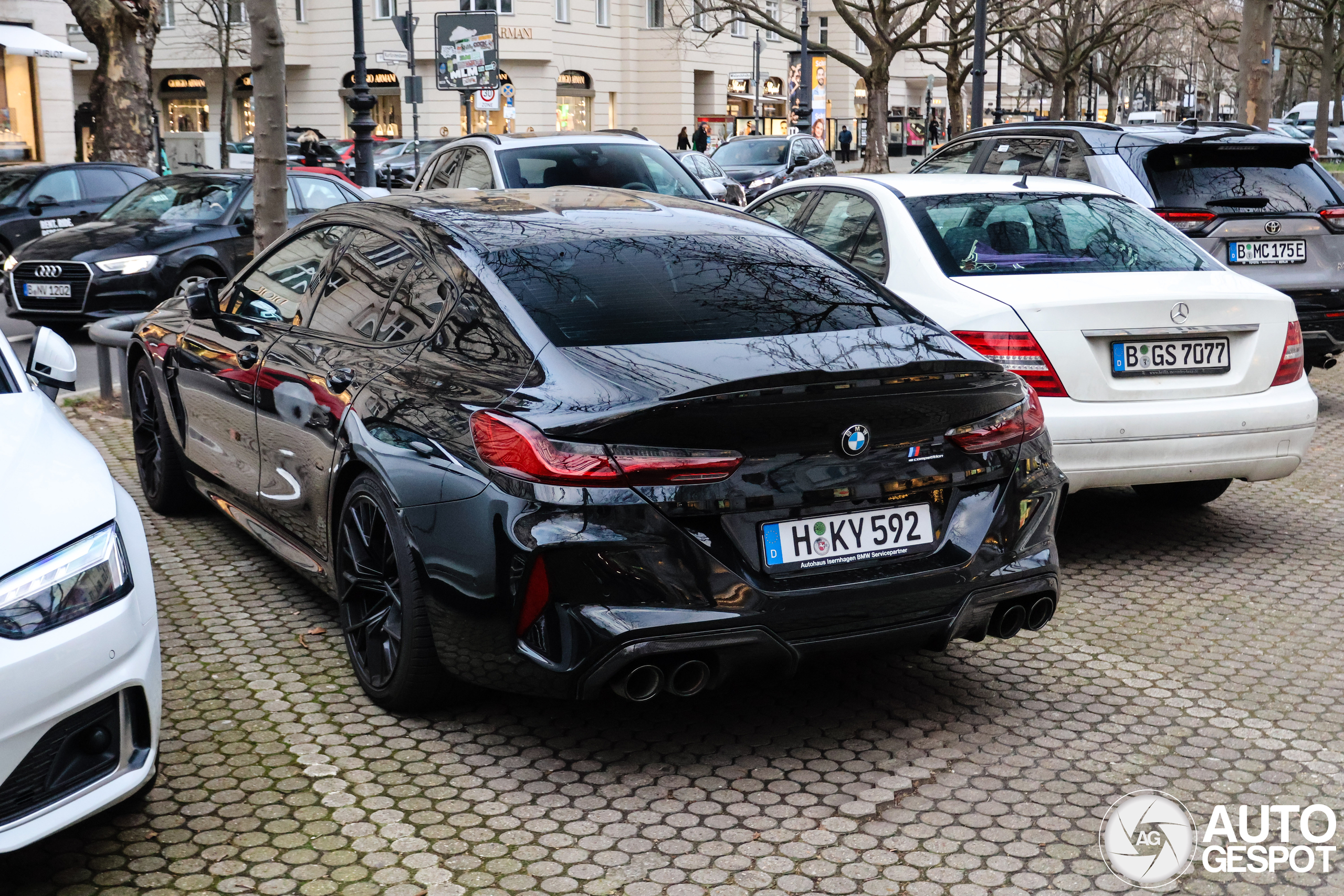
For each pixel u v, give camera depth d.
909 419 3.50
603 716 3.97
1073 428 5.08
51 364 4.25
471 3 43.03
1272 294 5.44
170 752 3.70
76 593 2.86
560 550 3.24
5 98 30.20
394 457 3.67
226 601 5.00
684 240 4.24
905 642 3.55
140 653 2.96
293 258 5.00
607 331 3.62
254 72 8.81
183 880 3.03
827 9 63.38
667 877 3.06
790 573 3.39
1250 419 5.27
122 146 20.33
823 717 3.99
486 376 3.57
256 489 4.82
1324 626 4.83
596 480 3.22
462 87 20.95
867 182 6.34
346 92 48.41
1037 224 5.88
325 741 3.78
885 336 3.78
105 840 3.21
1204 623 4.87
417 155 30.08
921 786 3.53
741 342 3.61
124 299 11.69
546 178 10.43
